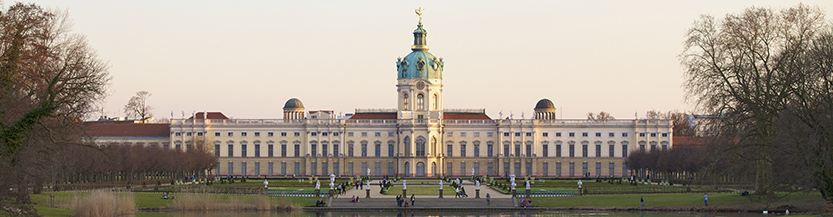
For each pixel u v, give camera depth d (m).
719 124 127.31
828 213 114.44
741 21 128.88
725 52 129.50
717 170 158.12
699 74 130.75
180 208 160.00
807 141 109.50
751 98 122.12
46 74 119.12
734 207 153.00
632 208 161.25
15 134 94.75
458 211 166.75
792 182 115.31
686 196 178.88
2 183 106.88
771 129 118.38
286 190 196.50
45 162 121.69
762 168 132.38
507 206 170.75
